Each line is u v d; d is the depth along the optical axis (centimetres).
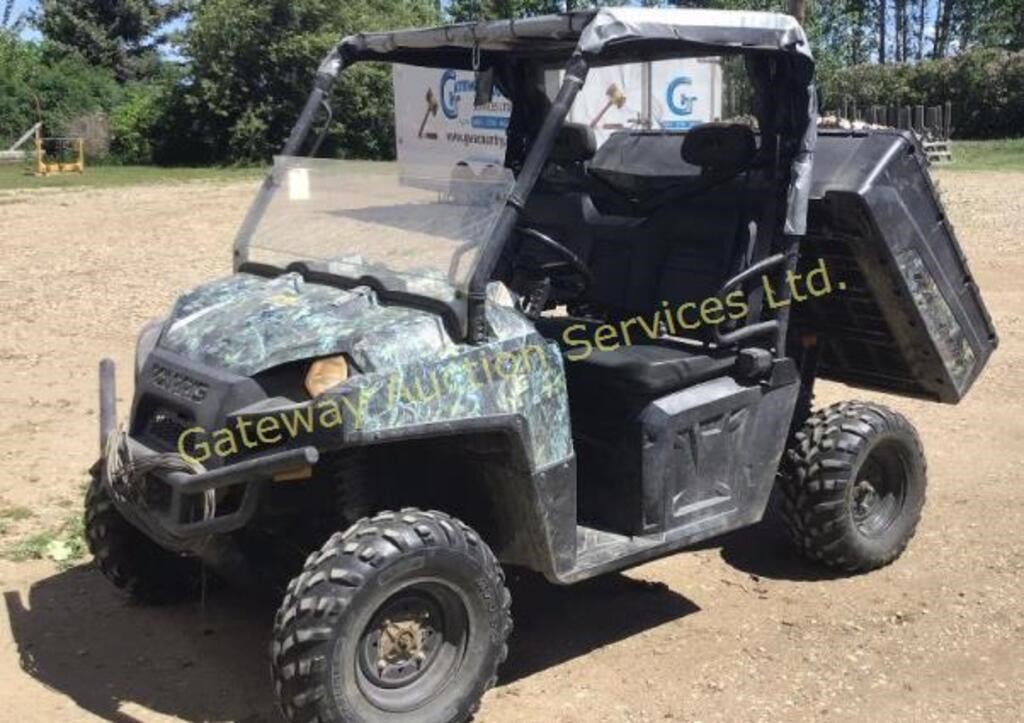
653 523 427
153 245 1465
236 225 1686
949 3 6038
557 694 401
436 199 389
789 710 390
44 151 3409
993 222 1579
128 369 828
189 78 3569
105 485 393
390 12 3566
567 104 378
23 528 543
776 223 454
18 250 1416
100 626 449
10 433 684
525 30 405
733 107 648
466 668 364
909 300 482
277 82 3462
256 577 398
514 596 483
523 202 371
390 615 351
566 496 389
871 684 408
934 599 477
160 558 457
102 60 4531
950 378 513
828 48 2931
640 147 538
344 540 344
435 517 358
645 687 406
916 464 510
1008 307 1035
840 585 493
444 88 1312
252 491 347
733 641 441
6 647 431
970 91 3953
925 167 479
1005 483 611
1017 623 454
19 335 937
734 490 451
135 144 3569
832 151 481
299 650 332
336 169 423
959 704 394
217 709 388
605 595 484
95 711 387
